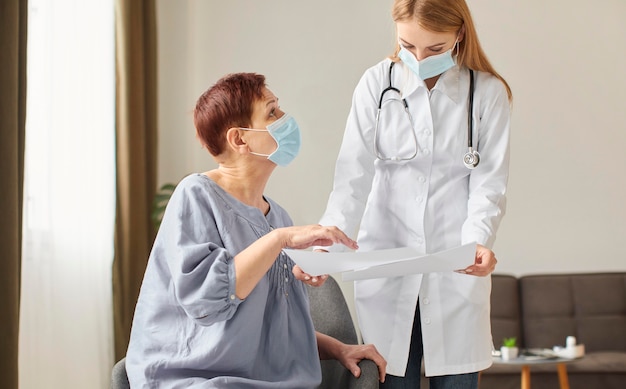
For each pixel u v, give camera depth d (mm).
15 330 3260
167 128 5211
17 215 3301
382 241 2111
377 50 5465
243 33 5445
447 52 1969
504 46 5586
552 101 5566
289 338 1781
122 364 1720
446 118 2059
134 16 4566
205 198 1683
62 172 3881
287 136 1762
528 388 4492
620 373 4781
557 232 5566
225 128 1752
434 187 2068
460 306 2041
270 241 1592
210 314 1556
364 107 2125
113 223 4305
